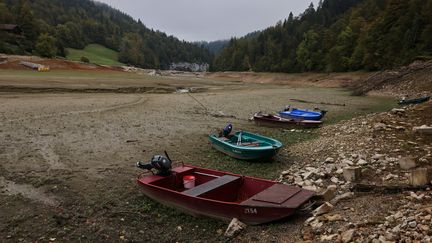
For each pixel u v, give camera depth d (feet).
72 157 49.65
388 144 48.80
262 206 26.96
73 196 35.55
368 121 69.15
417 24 227.61
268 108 112.27
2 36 295.48
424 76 159.63
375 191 30.73
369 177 36.29
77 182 39.65
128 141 60.18
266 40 454.81
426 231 20.40
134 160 49.21
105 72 266.77
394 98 147.23
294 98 148.25
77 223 29.78
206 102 124.47
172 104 115.14
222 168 46.16
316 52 322.96
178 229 28.81
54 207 32.91
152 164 35.45
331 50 296.71
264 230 26.91
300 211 27.81
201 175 36.76
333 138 58.75
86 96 124.98
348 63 272.92
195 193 30.66
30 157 48.93
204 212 29.76
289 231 25.94
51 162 47.03
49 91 128.88
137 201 34.40
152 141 60.90
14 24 332.60
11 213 31.42
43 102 103.09
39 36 326.65
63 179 40.45
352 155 45.06
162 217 30.94
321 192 30.78
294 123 74.84
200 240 26.94
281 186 31.01
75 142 58.18
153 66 590.96
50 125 71.05
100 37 570.05
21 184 38.68
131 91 151.84
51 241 26.71
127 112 93.04
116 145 57.31
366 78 219.41
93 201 34.37
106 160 48.78
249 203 27.63
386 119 65.46
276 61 380.37
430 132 52.13
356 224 23.43
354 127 66.18
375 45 252.21
